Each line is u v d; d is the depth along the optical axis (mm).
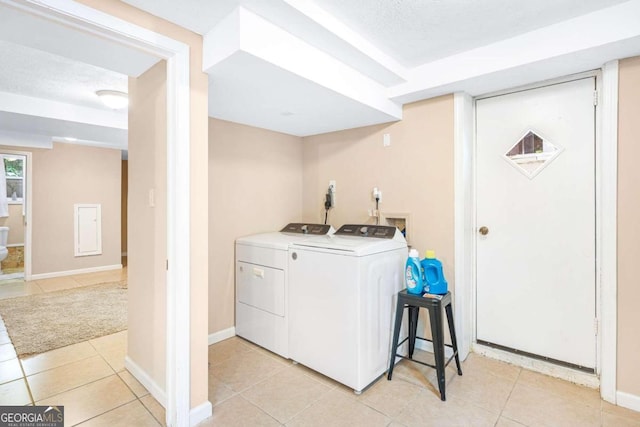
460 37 1886
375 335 2035
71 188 4898
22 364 2242
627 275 1759
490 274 2367
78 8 1255
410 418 1690
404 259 2375
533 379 2061
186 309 1603
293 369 2205
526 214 2207
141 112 1955
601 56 1737
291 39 1677
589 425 1626
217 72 1685
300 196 3363
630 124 1739
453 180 2324
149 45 1479
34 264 4590
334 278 1996
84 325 2930
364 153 2846
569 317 2057
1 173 5168
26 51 2094
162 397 1786
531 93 2168
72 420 1671
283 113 2455
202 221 1683
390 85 2400
